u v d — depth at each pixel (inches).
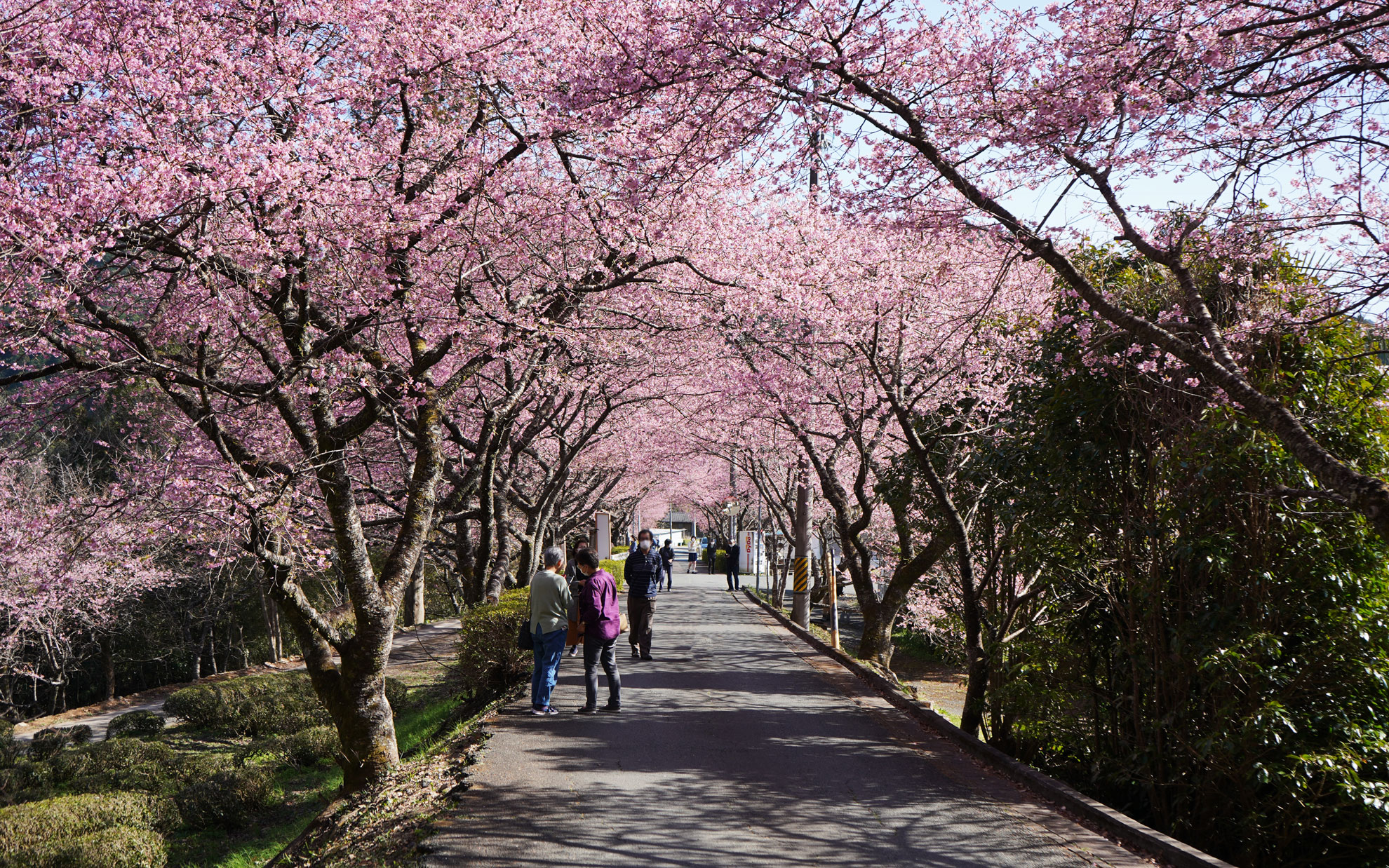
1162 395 299.9
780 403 633.6
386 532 941.2
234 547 425.1
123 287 444.1
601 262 459.2
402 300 381.7
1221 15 241.9
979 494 431.5
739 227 496.4
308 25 369.4
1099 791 335.0
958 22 288.0
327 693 392.5
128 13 319.6
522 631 410.3
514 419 602.9
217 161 295.0
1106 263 362.3
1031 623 405.1
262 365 466.3
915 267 525.7
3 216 273.3
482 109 412.5
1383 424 284.8
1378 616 262.2
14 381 354.0
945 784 296.7
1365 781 251.0
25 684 1279.5
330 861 251.1
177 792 565.0
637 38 274.2
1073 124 253.3
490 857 215.5
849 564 696.4
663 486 1803.6
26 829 437.7
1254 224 258.2
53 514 525.0
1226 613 276.4
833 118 274.1
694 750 335.9
